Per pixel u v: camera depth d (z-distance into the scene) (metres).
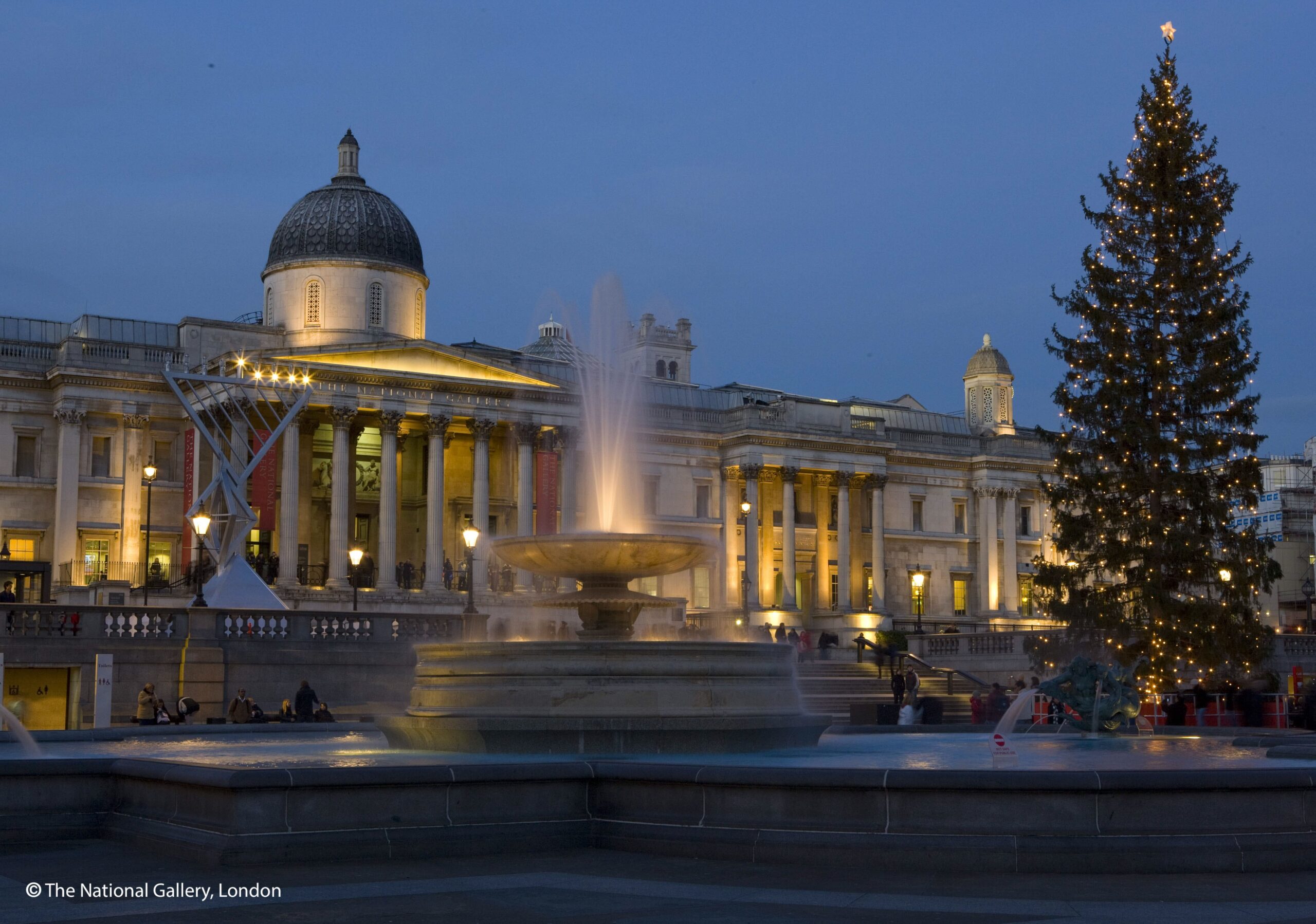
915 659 67.56
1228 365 48.69
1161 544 48.22
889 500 103.75
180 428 80.44
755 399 101.56
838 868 15.50
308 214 87.44
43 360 78.75
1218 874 15.15
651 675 22.64
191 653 45.00
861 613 96.19
